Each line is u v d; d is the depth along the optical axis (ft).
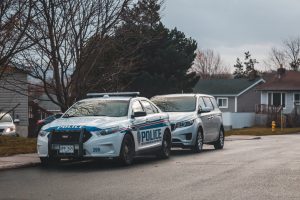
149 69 125.80
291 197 30.19
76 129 43.42
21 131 102.47
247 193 31.53
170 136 55.01
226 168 44.04
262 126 191.01
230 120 184.03
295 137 114.21
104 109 48.24
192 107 63.10
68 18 56.13
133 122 47.19
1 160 47.52
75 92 59.47
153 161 50.67
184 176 39.06
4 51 45.70
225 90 219.41
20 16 44.98
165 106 63.52
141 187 33.91
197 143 60.80
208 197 30.25
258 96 224.33
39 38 53.26
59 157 43.96
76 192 32.14
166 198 29.96
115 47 61.16
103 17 57.62
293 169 43.14
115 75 63.00
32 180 37.35
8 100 101.76
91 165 46.98
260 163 47.98
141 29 61.98
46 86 60.18
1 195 31.24
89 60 58.90
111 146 43.91
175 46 130.21
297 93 204.44
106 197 30.37
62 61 58.23
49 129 44.42
